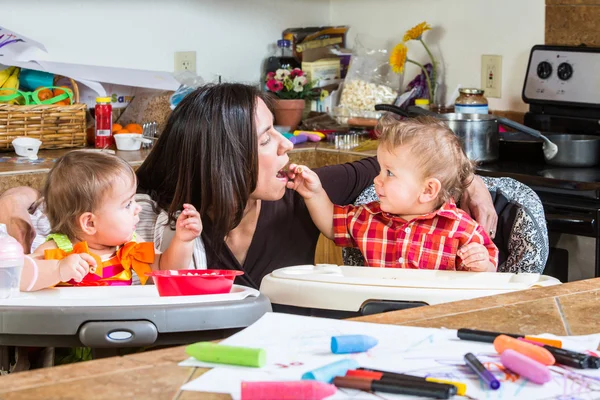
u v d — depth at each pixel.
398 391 0.85
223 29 3.51
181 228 1.72
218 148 1.81
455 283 1.47
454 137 1.90
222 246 1.88
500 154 2.85
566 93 2.91
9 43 2.86
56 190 1.73
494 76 3.21
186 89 3.14
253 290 1.38
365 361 0.95
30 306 1.24
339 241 1.98
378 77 3.47
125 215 1.74
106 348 1.28
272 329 1.06
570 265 2.45
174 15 3.36
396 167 1.86
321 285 1.48
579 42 2.92
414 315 1.13
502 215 1.93
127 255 1.76
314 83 3.54
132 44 3.27
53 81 2.99
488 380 0.87
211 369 0.92
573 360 0.93
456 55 3.34
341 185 2.11
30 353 1.62
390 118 2.00
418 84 3.38
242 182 1.82
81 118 2.95
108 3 3.18
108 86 3.13
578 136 2.73
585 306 1.16
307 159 3.08
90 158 1.74
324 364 0.94
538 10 3.04
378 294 1.44
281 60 3.60
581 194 2.40
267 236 1.98
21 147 2.74
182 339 1.26
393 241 1.91
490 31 3.21
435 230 1.87
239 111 1.83
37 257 1.70
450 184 1.88
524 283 1.48
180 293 1.36
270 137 1.89
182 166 1.85
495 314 1.13
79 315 1.22
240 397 0.84
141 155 2.88
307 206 1.98
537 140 2.79
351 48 3.73
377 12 3.61
